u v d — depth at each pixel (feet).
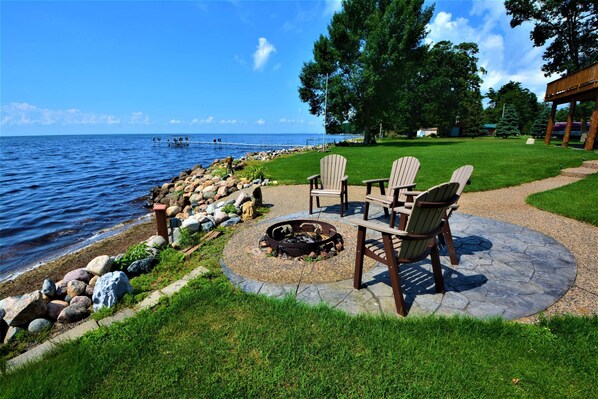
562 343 6.03
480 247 11.29
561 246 11.19
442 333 6.50
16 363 6.34
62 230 21.54
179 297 8.36
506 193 19.99
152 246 12.37
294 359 5.90
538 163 30.07
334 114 77.61
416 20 65.36
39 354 6.57
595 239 11.76
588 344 5.96
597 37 63.52
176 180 41.29
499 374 5.36
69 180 45.50
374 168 32.71
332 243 11.34
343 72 74.84
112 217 25.17
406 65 69.21
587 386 5.05
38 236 20.21
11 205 29.50
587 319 6.74
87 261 15.33
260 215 16.69
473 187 21.29
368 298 8.19
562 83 40.73
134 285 9.48
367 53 65.77
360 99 72.64
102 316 7.80
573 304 7.55
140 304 8.24
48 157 91.76
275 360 5.92
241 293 8.43
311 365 5.75
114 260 10.65
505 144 60.59
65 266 14.82
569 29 65.36
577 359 5.59
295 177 29.53
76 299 8.62
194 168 46.34
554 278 8.86
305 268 10.07
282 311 7.49
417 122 112.27
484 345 6.06
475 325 6.66
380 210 17.01
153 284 9.54
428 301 7.91
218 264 10.68
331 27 72.49
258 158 55.72
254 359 5.97
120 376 5.70
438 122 118.93
